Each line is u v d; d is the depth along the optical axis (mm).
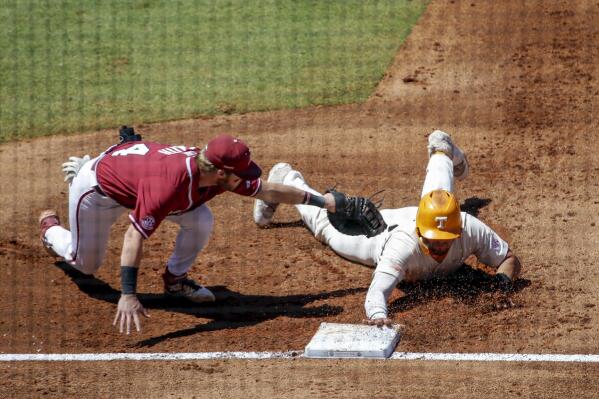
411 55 41062
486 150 32125
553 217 27141
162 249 27094
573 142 32188
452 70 39344
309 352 21031
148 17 46156
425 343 21281
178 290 23844
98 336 22594
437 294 23328
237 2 47469
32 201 30422
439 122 34750
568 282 23672
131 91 39188
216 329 22719
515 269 23469
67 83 40125
